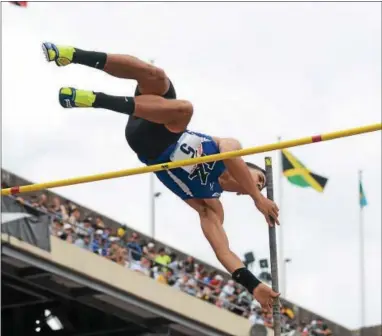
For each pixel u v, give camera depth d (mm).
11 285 42781
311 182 54969
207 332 46219
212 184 19828
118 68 18578
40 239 40656
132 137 19516
